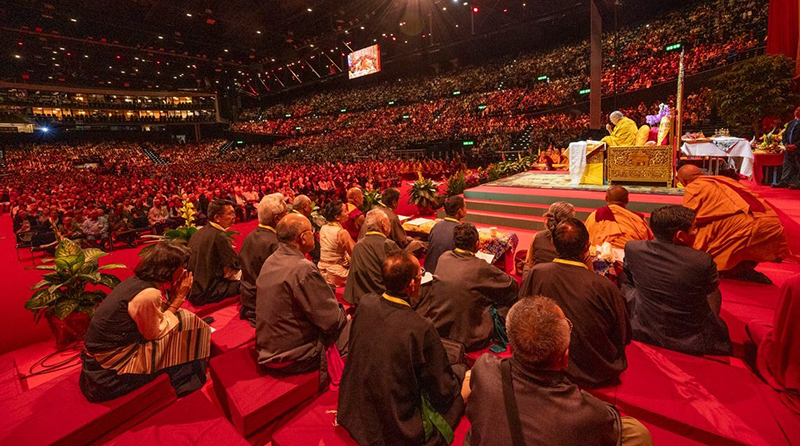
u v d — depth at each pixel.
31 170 42.03
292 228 3.19
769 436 2.21
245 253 4.02
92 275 4.12
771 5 10.84
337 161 36.62
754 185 8.59
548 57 38.28
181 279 3.12
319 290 3.04
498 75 41.12
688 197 4.34
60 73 48.34
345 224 6.71
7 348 4.41
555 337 1.57
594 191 8.05
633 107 27.48
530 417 1.54
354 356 2.26
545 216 3.79
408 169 23.66
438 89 45.56
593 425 1.52
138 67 49.88
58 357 3.98
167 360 3.01
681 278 2.84
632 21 36.03
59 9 32.12
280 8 36.75
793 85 9.62
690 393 2.57
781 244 3.87
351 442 2.48
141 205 12.70
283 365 3.07
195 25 38.66
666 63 27.14
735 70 10.09
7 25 33.69
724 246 4.10
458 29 43.88
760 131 11.16
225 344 3.70
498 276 3.22
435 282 3.32
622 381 2.71
